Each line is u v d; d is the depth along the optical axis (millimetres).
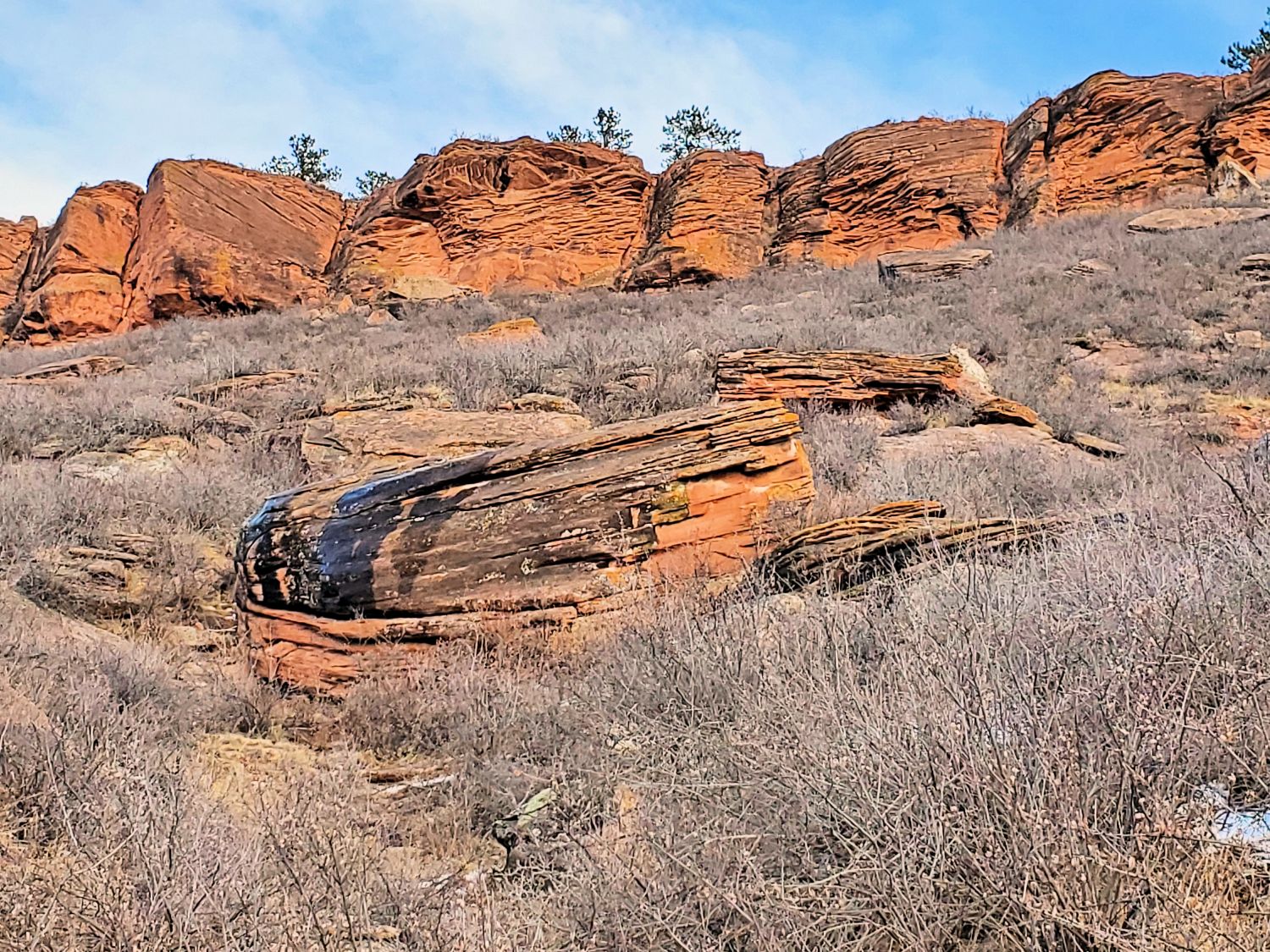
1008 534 6234
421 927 3252
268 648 6883
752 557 6859
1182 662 3348
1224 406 14930
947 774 3088
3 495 9391
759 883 3004
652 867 3457
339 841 3865
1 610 6535
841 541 6516
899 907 2818
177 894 3154
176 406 15492
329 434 12648
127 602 7801
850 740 3480
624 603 6492
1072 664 3553
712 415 7270
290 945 3068
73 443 13180
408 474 7344
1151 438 13297
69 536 8727
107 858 3236
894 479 9656
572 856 3744
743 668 4926
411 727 5605
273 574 7078
